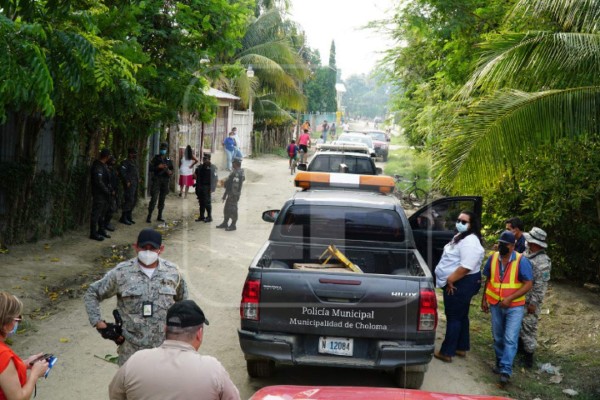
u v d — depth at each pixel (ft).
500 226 34.76
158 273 15.05
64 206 39.04
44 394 18.40
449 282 22.35
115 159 46.14
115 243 38.55
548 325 27.91
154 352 10.40
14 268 30.66
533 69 24.45
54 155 37.68
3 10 21.84
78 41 21.76
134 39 30.83
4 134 33.91
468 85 25.95
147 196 52.90
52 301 27.22
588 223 31.73
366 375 21.20
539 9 26.27
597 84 24.52
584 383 22.02
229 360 21.90
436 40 40.52
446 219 25.64
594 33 24.88
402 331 17.78
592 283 33.01
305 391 12.17
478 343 25.53
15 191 34.09
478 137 24.29
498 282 21.65
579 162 30.48
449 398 12.10
